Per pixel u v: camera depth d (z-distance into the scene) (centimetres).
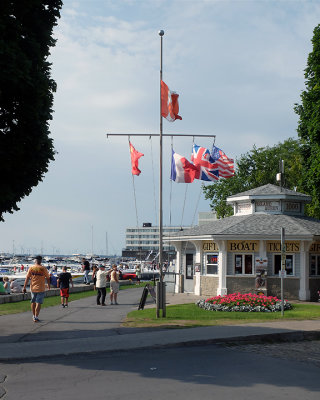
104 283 2552
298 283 2828
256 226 2934
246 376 991
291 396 846
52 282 4269
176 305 2420
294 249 2850
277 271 2855
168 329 1591
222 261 2894
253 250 2862
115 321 1820
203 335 1434
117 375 1002
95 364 1109
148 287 2239
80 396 845
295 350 1298
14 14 1393
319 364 1112
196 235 3034
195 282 3158
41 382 945
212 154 3019
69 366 1088
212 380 959
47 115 1423
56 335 1474
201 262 3086
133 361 1143
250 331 1505
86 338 1399
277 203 3167
